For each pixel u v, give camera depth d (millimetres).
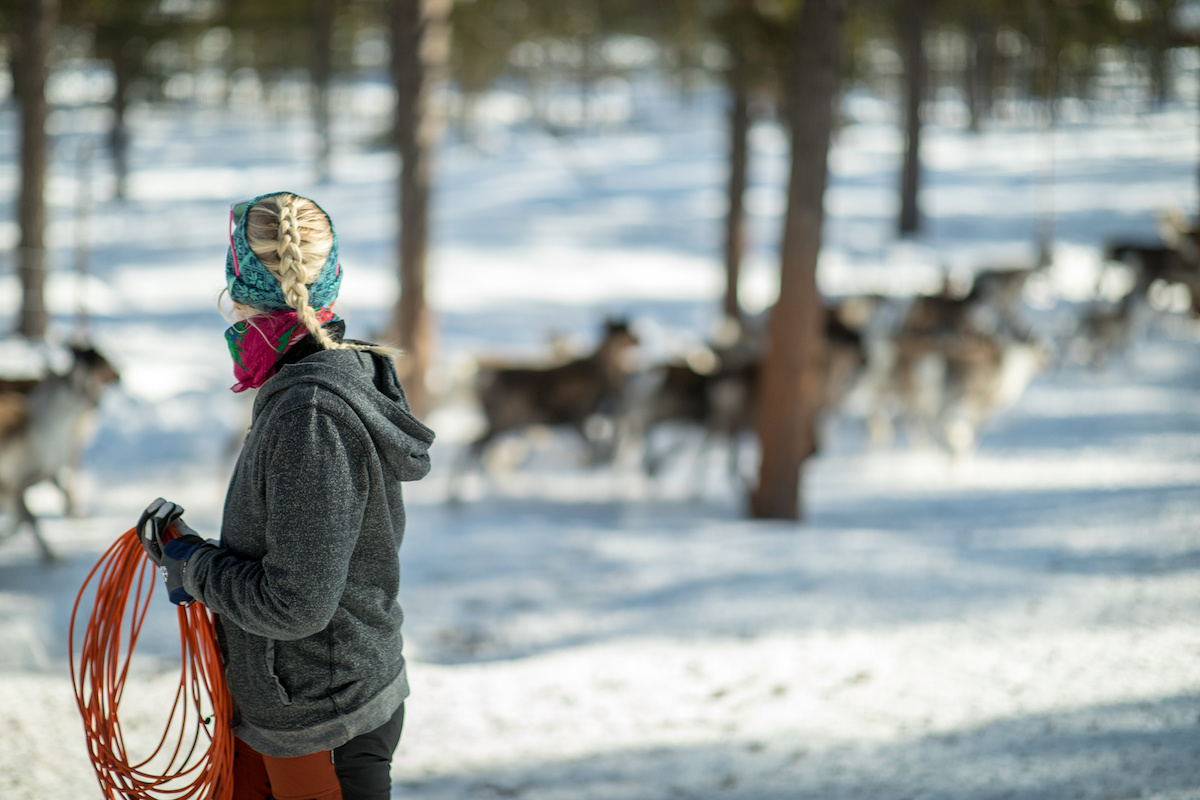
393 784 3701
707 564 7359
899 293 21062
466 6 19031
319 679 1914
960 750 3646
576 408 11281
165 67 24609
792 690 4504
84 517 8859
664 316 19922
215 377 13844
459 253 24500
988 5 12781
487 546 8414
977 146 40781
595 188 32500
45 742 3590
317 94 33438
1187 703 3768
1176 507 7777
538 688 4789
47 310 14625
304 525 1771
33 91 14328
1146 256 19562
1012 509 9438
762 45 11062
